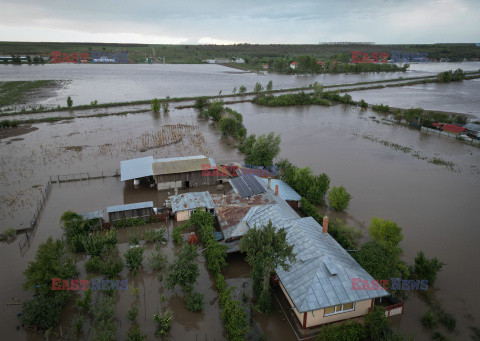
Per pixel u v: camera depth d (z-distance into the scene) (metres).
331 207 51.94
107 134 90.88
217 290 34.66
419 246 42.16
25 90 160.25
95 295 33.62
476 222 47.81
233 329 27.50
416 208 51.91
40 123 101.94
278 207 41.62
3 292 33.75
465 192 57.34
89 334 29.06
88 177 61.59
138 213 46.44
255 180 51.62
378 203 53.47
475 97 151.12
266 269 29.78
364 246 34.28
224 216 42.44
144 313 31.56
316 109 128.25
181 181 57.94
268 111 124.31
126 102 131.00
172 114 117.44
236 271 37.25
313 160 72.75
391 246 35.09
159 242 42.81
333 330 27.44
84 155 74.06
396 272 33.03
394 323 30.39
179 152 77.31
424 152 78.31
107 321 29.38
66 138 86.44
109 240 39.28
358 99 147.62
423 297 33.75
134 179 58.78
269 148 63.41
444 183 61.03
